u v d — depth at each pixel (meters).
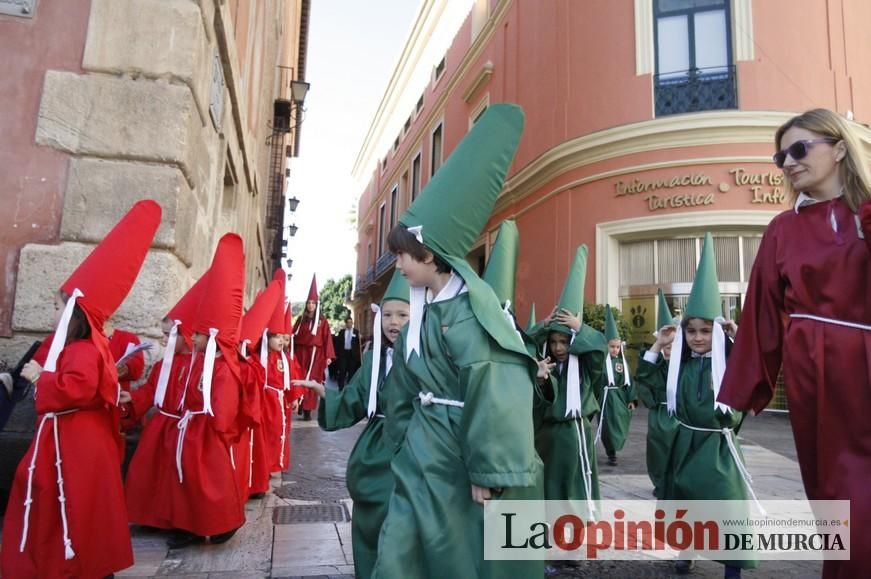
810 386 1.92
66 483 3.15
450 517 2.29
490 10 21.98
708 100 13.75
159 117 5.34
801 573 4.02
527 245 17.62
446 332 2.41
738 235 13.24
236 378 4.39
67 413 3.25
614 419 7.92
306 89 18.73
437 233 2.56
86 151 5.22
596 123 14.84
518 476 2.22
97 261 3.37
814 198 2.09
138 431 4.99
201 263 6.67
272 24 16.34
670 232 13.66
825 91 13.41
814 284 1.95
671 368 4.14
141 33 5.43
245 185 12.00
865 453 1.82
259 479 5.56
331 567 3.85
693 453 3.96
